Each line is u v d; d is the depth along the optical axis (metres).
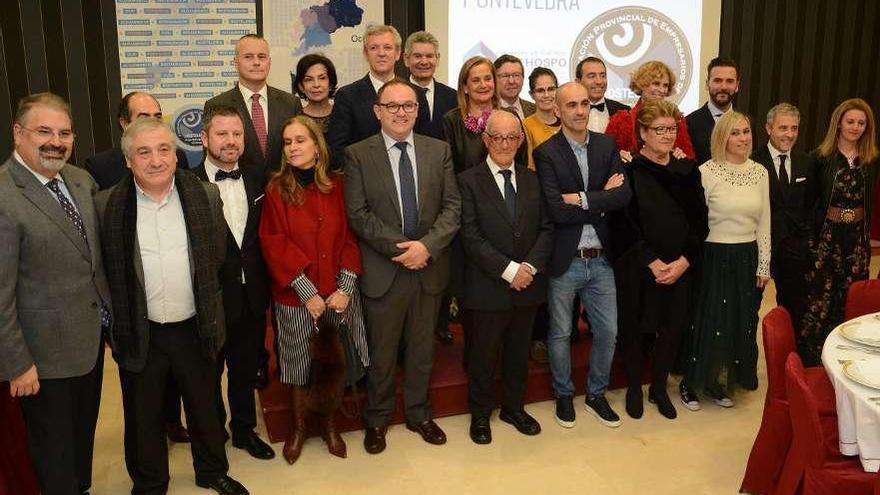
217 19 4.93
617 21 5.78
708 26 6.06
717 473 2.97
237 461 3.08
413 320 3.15
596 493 2.82
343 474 2.97
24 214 2.21
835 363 2.33
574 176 3.18
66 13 4.71
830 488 2.22
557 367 3.40
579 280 3.26
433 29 5.32
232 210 2.87
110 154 3.28
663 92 3.77
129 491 2.87
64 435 2.39
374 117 3.51
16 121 2.21
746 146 3.35
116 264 2.42
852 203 3.66
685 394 3.59
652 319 3.35
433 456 3.11
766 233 3.50
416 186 3.05
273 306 3.04
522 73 3.78
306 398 3.07
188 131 5.01
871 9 6.59
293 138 2.87
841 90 6.64
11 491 2.57
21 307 2.26
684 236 3.27
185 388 2.64
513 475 2.96
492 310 3.12
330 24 5.14
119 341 2.48
